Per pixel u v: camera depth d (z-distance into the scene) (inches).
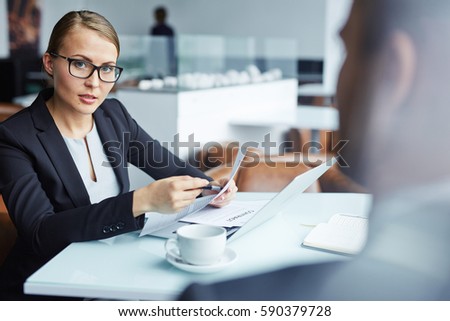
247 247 42.4
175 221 47.5
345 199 59.0
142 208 43.1
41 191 48.8
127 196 43.7
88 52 51.7
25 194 47.7
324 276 12.2
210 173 81.9
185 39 172.6
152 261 39.4
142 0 427.5
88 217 43.6
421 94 9.3
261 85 206.7
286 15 387.9
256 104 205.2
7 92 306.2
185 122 157.6
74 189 52.2
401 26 9.3
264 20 396.8
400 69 9.4
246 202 57.0
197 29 418.6
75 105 53.0
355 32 9.6
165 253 41.3
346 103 9.8
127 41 178.2
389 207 10.0
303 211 54.1
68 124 55.4
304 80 331.6
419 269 10.3
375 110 9.5
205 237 37.8
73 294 34.8
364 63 9.5
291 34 386.6
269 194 62.5
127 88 161.6
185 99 156.8
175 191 42.1
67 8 410.6
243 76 198.4
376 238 10.6
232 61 200.2
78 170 54.1
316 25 379.6
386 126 9.5
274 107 217.5
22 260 51.8
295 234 46.1
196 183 43.2
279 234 46.1
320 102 219.9
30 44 361.1
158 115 156.3
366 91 9.5
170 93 153.9
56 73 52.9
